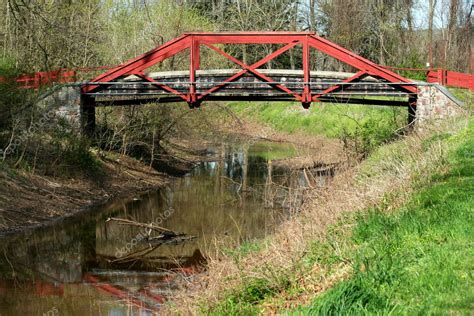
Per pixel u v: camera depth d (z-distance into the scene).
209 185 25.59
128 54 31.92
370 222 9.55
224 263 10.64
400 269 7.29
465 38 50.62
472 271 6.81
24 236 16.62
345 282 7.30
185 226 17.81
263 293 8.67
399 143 20.27
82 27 31.72
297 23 57.69
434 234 8.23
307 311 6.84
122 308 11.34
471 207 8.93
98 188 22.55
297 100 26.95
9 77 21.56
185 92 26.70
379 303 6.50
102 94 25.72
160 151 30.36
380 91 26.78
